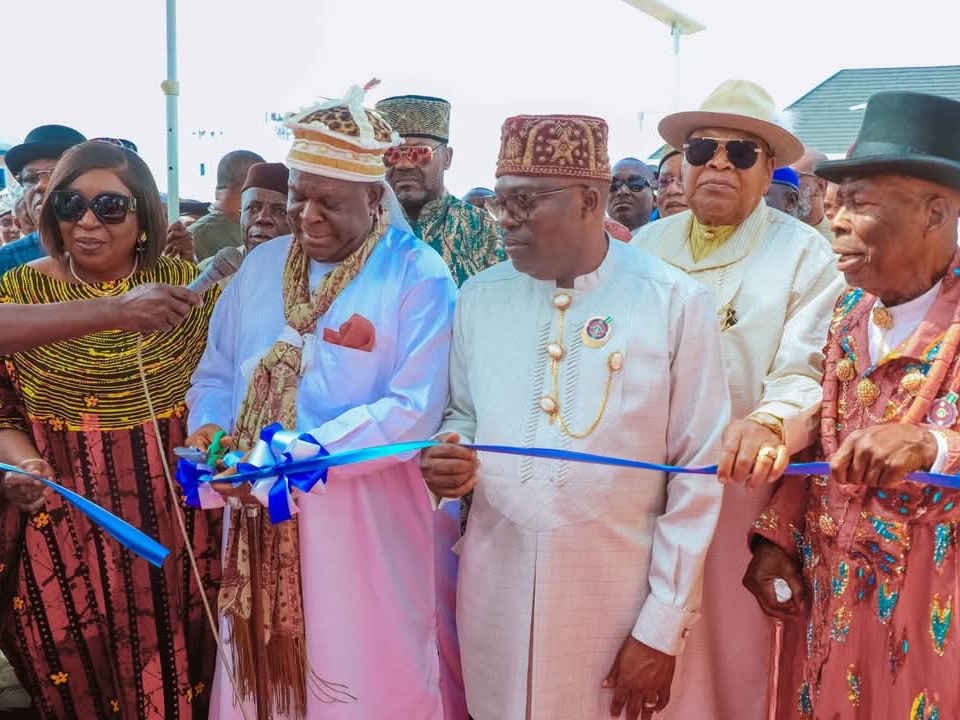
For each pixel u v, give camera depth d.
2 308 2.60
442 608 3.16
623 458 2.57
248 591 2.72
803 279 2.87
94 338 2.89
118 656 2.96
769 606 2.62
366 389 2.73
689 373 2.60
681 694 2.86
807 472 2.28
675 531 2.58
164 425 2.96
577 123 2.52
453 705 3.17
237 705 2.77
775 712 2.79
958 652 2.23
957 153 2.20
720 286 2.94
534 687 2.55
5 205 6.05
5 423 2.96
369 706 2.77
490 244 4.22
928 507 2.22
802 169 4.72
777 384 2.66
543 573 2.56
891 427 2.12
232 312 2.98
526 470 2.60
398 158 4.09
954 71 14.66
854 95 14.00
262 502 2.46
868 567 2.35
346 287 2.79
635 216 5.32
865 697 2.38
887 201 2.21
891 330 2.34
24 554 2.94
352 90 2.71
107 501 2.91
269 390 2.75
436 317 2.79
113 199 2.83
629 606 2.63
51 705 3.03
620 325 2.59
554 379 2.61
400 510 2.85
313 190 2.66
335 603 2.73
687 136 3.05
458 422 2.78
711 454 2.56
